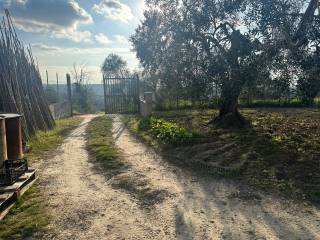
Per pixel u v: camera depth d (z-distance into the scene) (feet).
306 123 43.57
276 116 53.26
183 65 39.24
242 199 19.25
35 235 15.33
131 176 24.14
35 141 37.65
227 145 31.14
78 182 23.25
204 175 24.13
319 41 29.12
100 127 49.34
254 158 26.61
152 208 18.28
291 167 23.79
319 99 72.95
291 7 32.83
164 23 43.14
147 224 16.30
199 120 49.90
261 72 33.12
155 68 48.91
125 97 70.44
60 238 15.03
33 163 28.94
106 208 18.44
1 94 35.40
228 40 38.14
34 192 21.11
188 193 20.49
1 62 36.60
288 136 34.17
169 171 25.43
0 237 15.08
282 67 31.53
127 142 37.32
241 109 67.87
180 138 33.40
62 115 70.18
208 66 36.60
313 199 18.61
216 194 20.21
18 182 20.65
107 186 22.26
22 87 41.06
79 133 45.60
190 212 17.58
